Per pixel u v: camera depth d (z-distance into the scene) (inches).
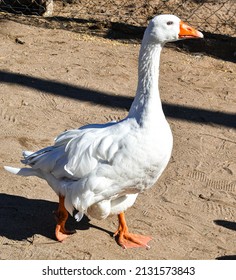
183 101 313.6
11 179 251.8
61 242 221.3
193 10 398.3
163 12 397.1
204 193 250.7
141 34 375.9
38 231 226.2
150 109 203.8
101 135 207.5
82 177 206.2
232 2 407.8
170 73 338.3
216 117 303.1
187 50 363.9
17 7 401.4
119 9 401.7
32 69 332.8
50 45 359.3
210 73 341.7
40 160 216.8
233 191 253.1
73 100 309.4
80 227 229.3
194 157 272.7
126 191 211.3
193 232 229.3
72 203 209.0
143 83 206.1
